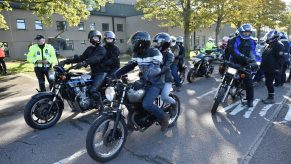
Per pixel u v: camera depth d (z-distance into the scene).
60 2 14.70
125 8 40.41
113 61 5.60
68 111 6.10
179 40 9.04
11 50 28.64
